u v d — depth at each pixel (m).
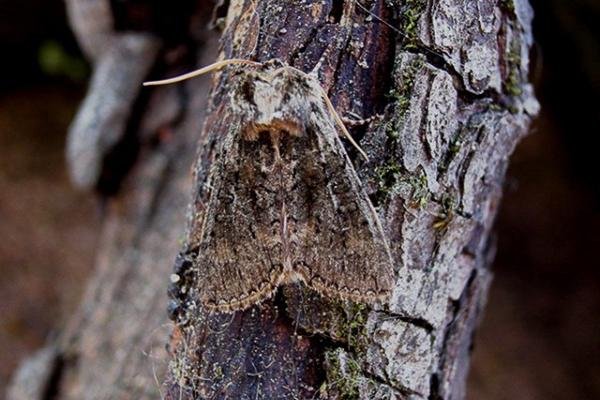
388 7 0.16
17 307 0.36
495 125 0.16
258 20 0.16
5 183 0.41
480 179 0.16
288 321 0.16
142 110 0.24
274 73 0.16
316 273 0.16
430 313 0.16
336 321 0.16
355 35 0.16
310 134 0.16
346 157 0.16
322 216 0.16
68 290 0.37
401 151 0.16
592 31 0.30
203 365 0.16
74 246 0.38
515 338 0.31
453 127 0.16
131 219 0.24
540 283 0.33
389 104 0.16
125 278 0.22
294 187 0.16
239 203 0.16
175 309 0.16
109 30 0.25
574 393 0.30
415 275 0.16
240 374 0.16
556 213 0.34
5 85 0.44
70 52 0.42
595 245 0.33
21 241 0.38
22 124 0.43
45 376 0.22
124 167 0.25
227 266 0.16
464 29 0.16
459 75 0.16
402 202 0.16
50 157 0.42
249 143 0.16
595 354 0.31
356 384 0.16
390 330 0.16
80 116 0.25
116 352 0.21
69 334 0.23
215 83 0.17
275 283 0.16
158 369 0.19
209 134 0.16
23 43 0.41
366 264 0.16
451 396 0.17
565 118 0.34
